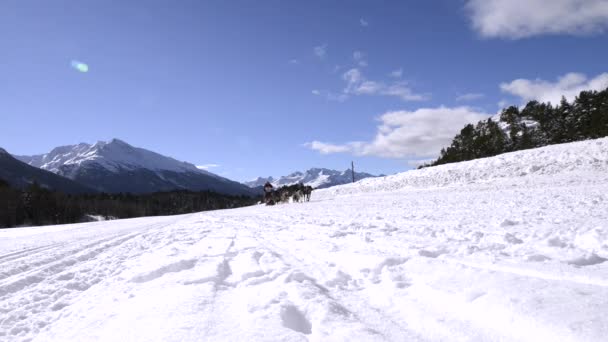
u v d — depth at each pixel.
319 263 5.25
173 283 4.63
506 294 2.89
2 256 9.09
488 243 5.17
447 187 25.78
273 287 4.06
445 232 6.85
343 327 2.78
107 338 3.05
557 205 9.61
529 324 2.43
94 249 9.34
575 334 2.19
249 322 3.02
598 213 7.51
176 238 10.36
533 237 5.40
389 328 2.80
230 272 5.23
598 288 2.81
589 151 25.28
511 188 18.70
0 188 75.56
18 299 4.87
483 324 2.63
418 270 4.09
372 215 11.89
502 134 73.31
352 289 3.90
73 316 3.91
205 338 2.77
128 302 4.07
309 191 32.91
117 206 108.25
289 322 3.05
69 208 89.25
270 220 14.19
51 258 8.16
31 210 80.94
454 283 3.44
